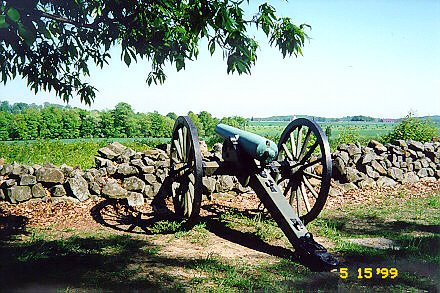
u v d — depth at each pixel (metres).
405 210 7.54
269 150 5.35
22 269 4.23
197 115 30.88
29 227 5.81
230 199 7.92
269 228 5.97
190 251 5.04
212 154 8.33
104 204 6.98
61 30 3.78
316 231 6.03
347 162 9.50
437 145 11.45
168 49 4.23
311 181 9.04
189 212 6.04
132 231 5.85
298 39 3.96
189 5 3.38
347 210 7.46
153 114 34.28
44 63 3.73
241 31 3.68
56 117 28.50
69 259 4.58
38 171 6.91
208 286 3.92
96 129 31.55
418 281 4.09
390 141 13.88
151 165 7.55
